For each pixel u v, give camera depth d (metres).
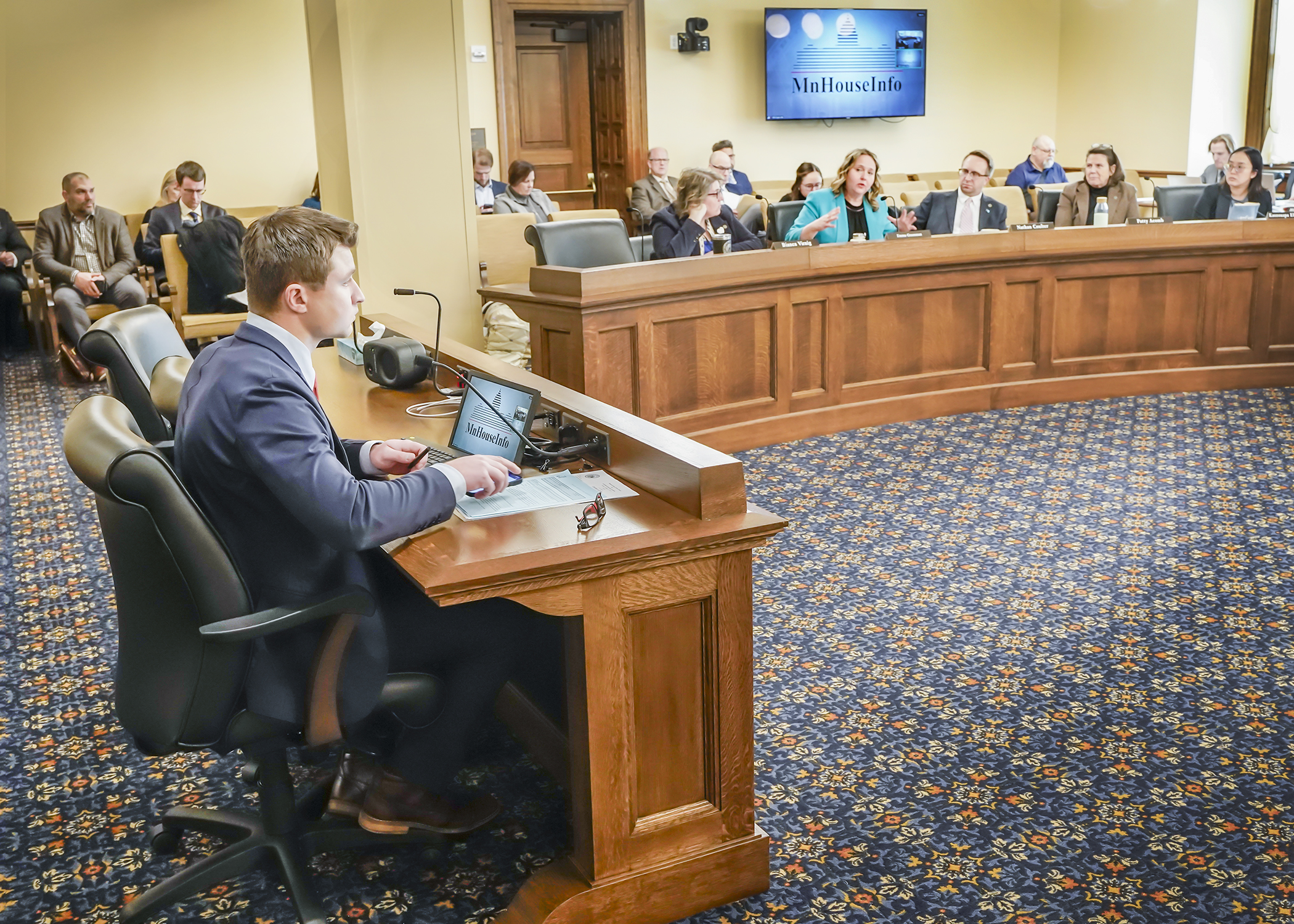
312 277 1.85
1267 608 3.18
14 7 8.05
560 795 2.34
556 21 10.04
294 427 1.74
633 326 4.39
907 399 5.32
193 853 2.15
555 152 10.34
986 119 11.58
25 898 2.01
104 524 1.74
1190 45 10.25
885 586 3.37
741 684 1.92
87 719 2.67
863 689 2.75
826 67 10.69
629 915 1.91
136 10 8.36
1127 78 10.95
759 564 3.55
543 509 1.95
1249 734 2.51
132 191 8.60
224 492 1.78
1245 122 10.34
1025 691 2.73
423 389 3.08
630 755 1.86
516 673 2.50
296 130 8.95
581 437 2.31
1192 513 3.98
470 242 5.29
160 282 7.46
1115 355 5.70
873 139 11.23
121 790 2.37
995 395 5.53
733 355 4.77
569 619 1.81
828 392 5.10
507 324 5.30
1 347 7.57
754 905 1.98
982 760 2.43
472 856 2.12
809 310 4.96
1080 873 2.04
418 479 1.82
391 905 1.99
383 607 2.02
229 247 6.32
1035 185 9.02
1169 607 3.20
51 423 5.56
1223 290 5.74
